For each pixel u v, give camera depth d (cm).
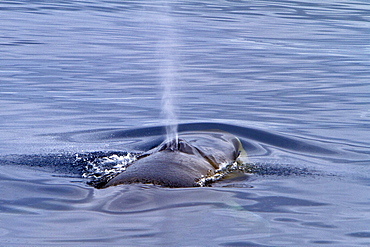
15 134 3959
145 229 2094
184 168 2795
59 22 10194
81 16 11044
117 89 5712
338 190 2809
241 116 4675
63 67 6675
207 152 3216
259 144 3828
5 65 6588
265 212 2442
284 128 4266
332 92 5719
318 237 2172
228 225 2191
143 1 13962
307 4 14262
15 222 2200
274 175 3073
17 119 4416
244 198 2620
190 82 6162
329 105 5141
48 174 2956
